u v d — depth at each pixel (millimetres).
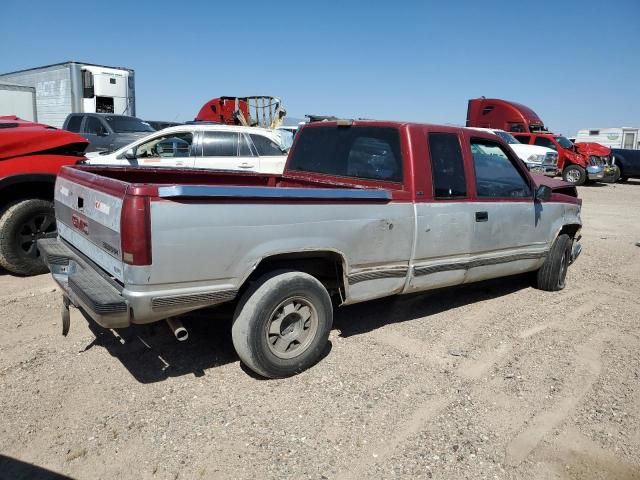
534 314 5379
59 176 4348
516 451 3082
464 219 4676
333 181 4977
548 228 5770
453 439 3164
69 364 3871
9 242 5773
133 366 3871
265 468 2830
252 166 9430
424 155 4398
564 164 22531
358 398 3562
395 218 4156
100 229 3379
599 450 3127
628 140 33812
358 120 4809
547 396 3711
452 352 4355
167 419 3227
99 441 2996
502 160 5195
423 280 4527
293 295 3643
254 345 3527
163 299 3127
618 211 14719
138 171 4723
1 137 5852
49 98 20078
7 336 4320
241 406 3398
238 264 3363
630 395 3762
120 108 19625
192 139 9156
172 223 3088
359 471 2848
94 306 3027
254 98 18875
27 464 2793
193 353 4105
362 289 4129
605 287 6555
